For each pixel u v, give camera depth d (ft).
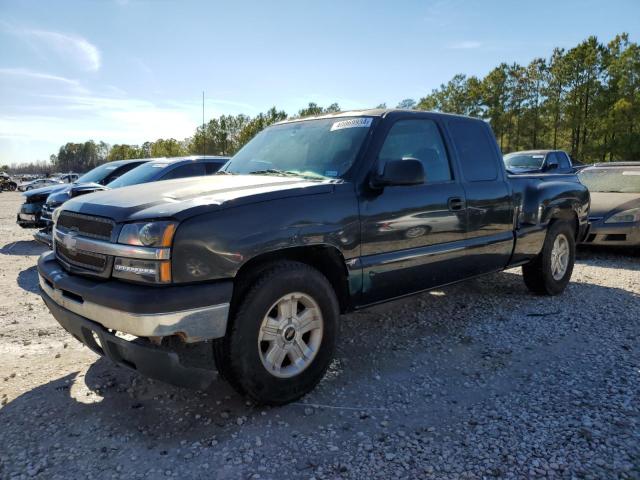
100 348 9.93
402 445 8.95
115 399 10.71
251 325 9.55
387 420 9.84
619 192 28.22
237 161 14.71
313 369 10.60
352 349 13.56
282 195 10.19
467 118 15.53
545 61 139.74
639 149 111.55
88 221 9.98
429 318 16.11
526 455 8.54
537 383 11.31
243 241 9.38
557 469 8.15
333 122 13.48
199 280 8.98
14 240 35.47
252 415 10.02
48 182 126.93
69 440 9.17
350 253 11.20
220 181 11.61
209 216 9.14
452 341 14.07
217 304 9.02
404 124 13.17
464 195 14.14
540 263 17.85
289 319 10.26
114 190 11.43
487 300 18.04
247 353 9.55
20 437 9.27
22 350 13.47
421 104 165.17
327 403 10.54
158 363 8.87
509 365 12.37
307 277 10.31
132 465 8.43
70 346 13.78
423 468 8.27
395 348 13.60
